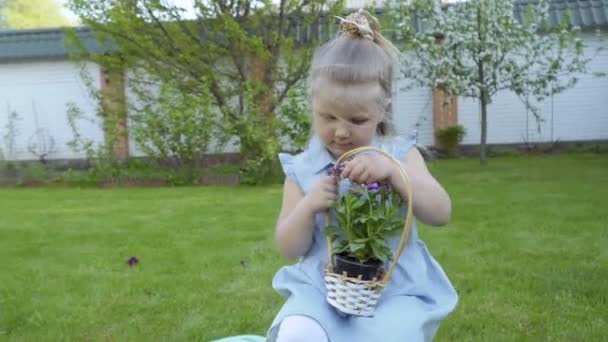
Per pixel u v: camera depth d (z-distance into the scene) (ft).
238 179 32.22
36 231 19.10
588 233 16.24
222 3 32.04
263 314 11.10
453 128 38.83
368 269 5.19
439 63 33.96
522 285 12.10
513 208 20.03
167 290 12.59
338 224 5.80
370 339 5.46
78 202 25.58
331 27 31.78
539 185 25.05
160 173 33.86
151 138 32.55
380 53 5.85
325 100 5.63
